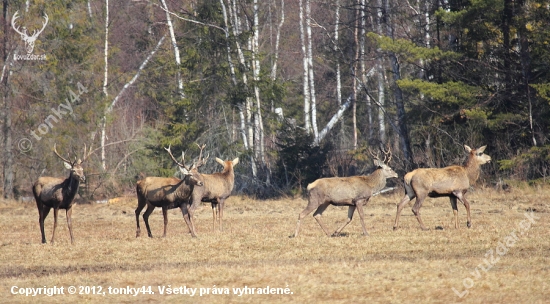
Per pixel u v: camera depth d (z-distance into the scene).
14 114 98.56
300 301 29.62
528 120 86.00
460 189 48.25
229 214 68.94
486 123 83.38
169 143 97.88
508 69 87.38
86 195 95.31
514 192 74.81
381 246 41.34
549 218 54.06
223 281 33.03
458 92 83.94
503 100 87.69
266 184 95.81
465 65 89.00
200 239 46.31
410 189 48.81
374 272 33.91
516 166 82.56
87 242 47.19
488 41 87.88
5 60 96.44
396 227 48.59
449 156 88.12
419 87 83.81
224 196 53.31
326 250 40.72
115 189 99.69
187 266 37.41
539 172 81.69
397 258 37.97
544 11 81.12
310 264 36.22
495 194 74.19
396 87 94.81
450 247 40.44
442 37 99.94
